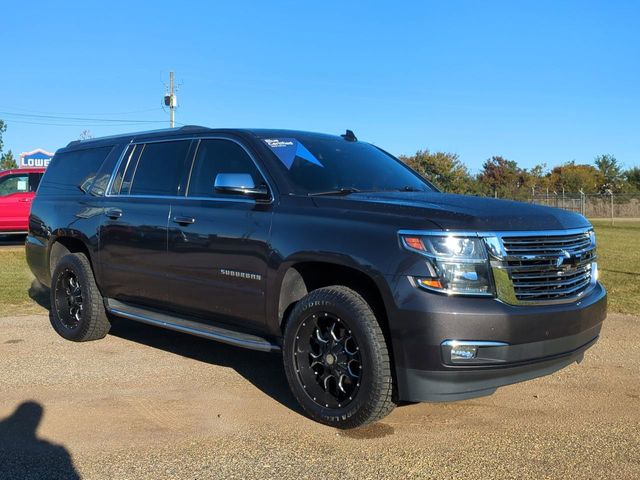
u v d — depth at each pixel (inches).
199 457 144.1
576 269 162.7
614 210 1669.5
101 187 245.3
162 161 222.7
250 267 178.1
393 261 147.3
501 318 142.7
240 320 185.5
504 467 138.8
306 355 164.4
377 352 148.5
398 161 233.5
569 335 155.2
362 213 159.8
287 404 179.3
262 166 187.6
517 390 193.3
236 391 191.2
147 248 212.4
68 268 250.7
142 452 146.9
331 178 190.5
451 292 142.4
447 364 141.2
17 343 250.4
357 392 152.3
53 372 210.5
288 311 174.1
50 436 156.3
